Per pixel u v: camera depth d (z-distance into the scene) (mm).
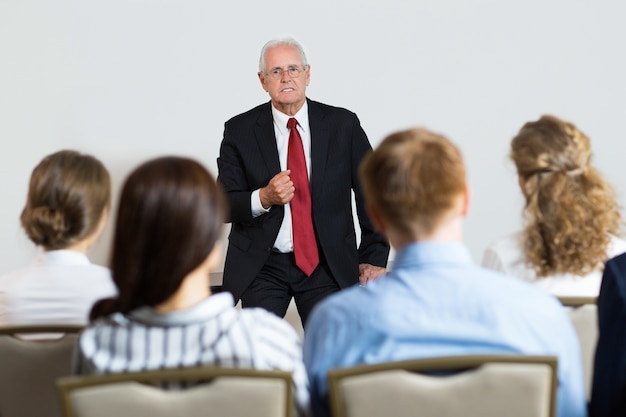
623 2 6309
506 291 2102
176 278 2051
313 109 4750
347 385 2076
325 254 4621
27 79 6172
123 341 2115
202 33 6180
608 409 2320
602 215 2779
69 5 6145
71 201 2789
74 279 2840
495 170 6348
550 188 2768
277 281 4703
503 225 6375
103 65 6176
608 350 2312
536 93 6332
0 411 2758
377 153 2131
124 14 6148
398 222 2113
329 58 6230
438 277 2100
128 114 6199
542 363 2055
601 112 6363
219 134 6234
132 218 2062
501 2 6281
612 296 2316
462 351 2107
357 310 2115
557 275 2867
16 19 6137
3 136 6195
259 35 6199
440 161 2078
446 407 2084
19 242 6254
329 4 6203
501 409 2086
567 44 6316
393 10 6234
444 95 6305
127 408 2090
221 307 2135
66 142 6203
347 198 4723
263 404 2107
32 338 2811
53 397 2756
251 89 6227
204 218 2066
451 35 6277
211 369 2080
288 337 2248
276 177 4422
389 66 6262
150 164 2115
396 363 2061
